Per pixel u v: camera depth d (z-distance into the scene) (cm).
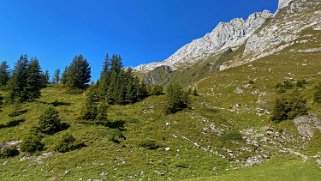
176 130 6506
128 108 7844
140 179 4359
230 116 7975
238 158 5319
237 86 11219
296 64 13225
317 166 4444
